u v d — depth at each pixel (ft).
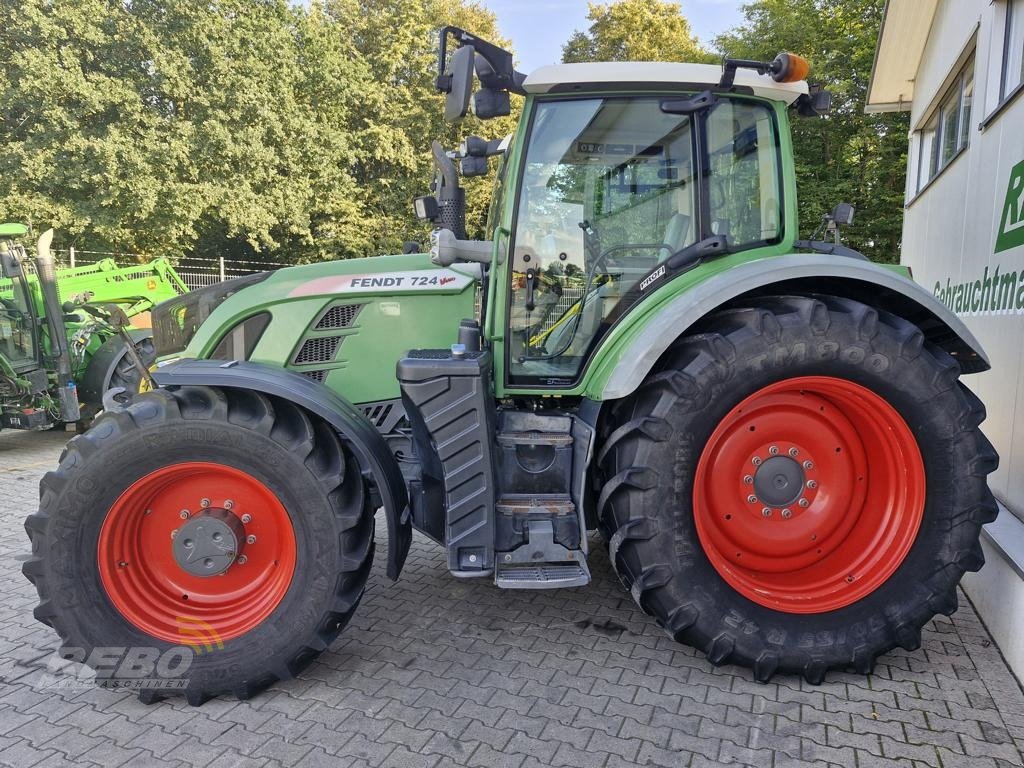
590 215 9.98
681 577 8.67
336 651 9.71
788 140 10.08
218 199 60.75
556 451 9.64
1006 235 14.12
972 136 17.60
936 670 9.18
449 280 10.85
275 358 10.59
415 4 79.00
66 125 54.85
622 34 91.04
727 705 8.37
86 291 24.54
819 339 8.54
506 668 9.24
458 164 13.21
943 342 9.86
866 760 7.36
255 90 61.93
